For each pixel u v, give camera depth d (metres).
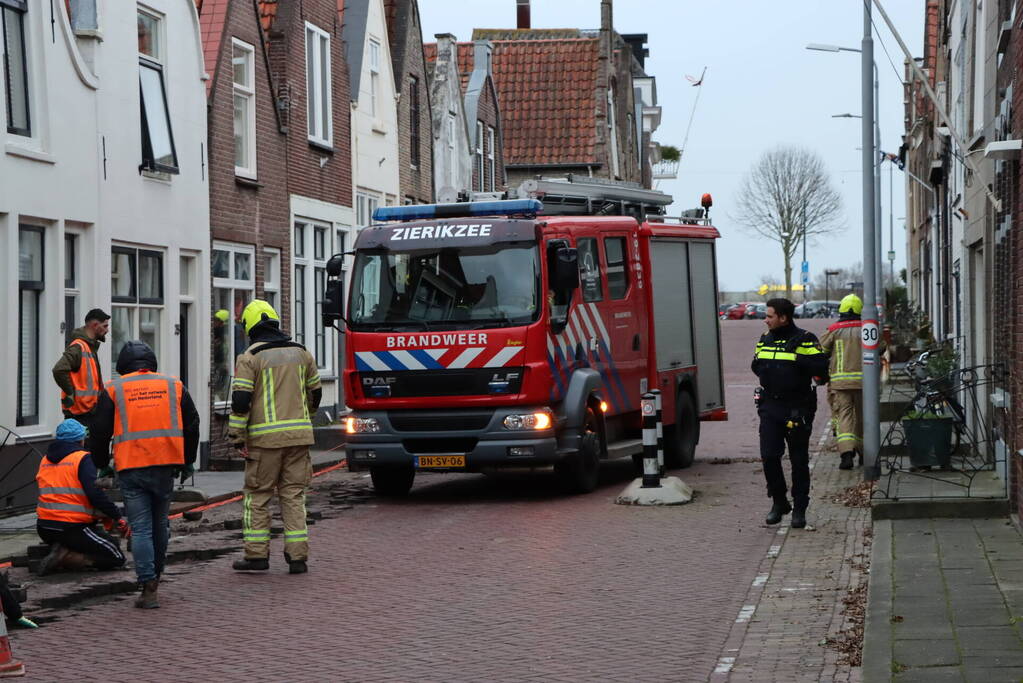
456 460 15.16
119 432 10.06
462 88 37.06
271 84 22.36
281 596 10.34
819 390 34.91
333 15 25.31
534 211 15.80
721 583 10.45
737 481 16.62
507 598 10.09
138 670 8.17
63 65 16.06
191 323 19.67
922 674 7.12
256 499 11.34
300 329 23.97
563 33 50.78
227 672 8.09
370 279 15.62
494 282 15.20
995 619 8.36
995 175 15.21
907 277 57.97
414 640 8.82
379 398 15.44
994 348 15.27
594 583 10.56
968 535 11.67
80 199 16.38
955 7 25.25
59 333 15.86
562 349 15.40
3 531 13.66
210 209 20.08
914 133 46.34
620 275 16.86
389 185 28.58
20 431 15.16
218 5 20.83
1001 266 14.59
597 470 15.98
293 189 23.27
